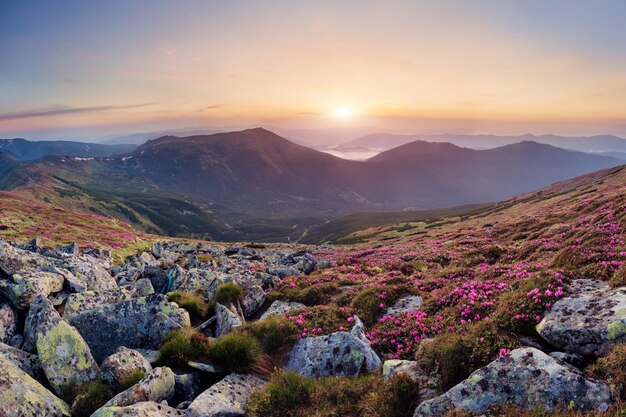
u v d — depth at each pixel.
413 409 8.21
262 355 12.32
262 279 25.58
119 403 8.32
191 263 33.22
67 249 30.97
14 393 8.01
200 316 16.58
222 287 18.78
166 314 13.68
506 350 8.82
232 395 9.67
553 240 29.06
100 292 15.90
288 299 21.62
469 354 9.04
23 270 15.38
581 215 47.28
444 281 21.19
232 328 14.30
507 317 10.65
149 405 8.20
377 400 8.55
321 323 15.70
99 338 12.90
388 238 116.88
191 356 11.48
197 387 10.51
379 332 14.48
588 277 12.40
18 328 12.56
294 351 12.81
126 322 13.28
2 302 13.20
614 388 6.59
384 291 18.92
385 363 10.41
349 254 57.06
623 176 90.31
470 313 13.68
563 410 6.56
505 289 14.97
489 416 6.91
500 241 44.56
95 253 32.59
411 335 13.43
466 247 41.28
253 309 19.77
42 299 12.02
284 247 95.62
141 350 12.23
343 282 24.09
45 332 10.73
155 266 24.75
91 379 10.00
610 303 9.07
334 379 10.16
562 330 8.83
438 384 8.76
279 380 10.05
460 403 7.41
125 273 23.66
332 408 8.81
